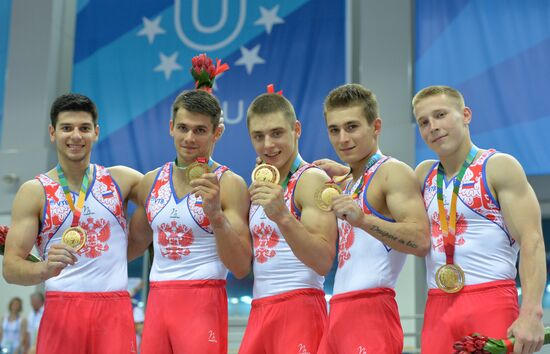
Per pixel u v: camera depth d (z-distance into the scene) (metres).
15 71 11.38
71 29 11.86
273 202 3.31
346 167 4.01
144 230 4.07
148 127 10.60
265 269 3.67
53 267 3.52
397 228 3.23
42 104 11.16
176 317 3.68
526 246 3.05
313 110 10.06
